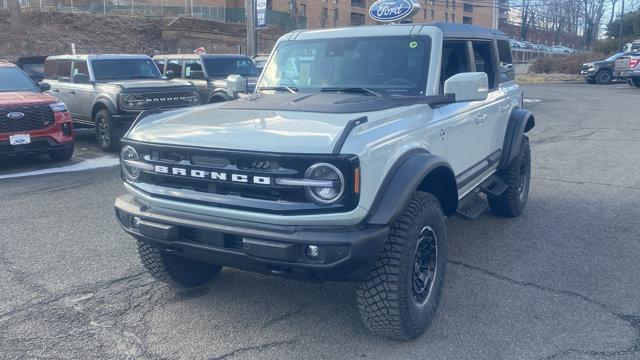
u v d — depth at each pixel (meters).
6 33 30.70
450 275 5.27
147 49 34.91
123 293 4.96
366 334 4.23
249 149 3.57
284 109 4.30
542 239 6.24
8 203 7.88
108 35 34.38
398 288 3.79
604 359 3.87
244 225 3.68
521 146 6.68
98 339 4.21
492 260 5.62
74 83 13.16
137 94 11.84
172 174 3.88
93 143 13.49
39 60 17.33
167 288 5.05
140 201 4.20
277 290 4.98
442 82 4.95
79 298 4.88
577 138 13.15
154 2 46.97
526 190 7.20
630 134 13.52
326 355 3.96
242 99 4.94
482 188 5.98
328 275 3.60
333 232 3.52
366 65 5.03
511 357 3.90
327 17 62.16
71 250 6.02
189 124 4.13
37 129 10.12
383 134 3.76
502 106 6.25
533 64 44.91
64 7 40.28
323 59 5.22
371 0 67.06
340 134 3.52
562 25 91.38
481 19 79.38
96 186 8.88
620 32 51.06
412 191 3.72
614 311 4.55
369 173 3.53
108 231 6.64
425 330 4.24
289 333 4.25
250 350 4.04
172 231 3.92
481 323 4.36
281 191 3.55
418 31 4.99
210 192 3.78
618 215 7.11
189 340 4.18
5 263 5.67
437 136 4.52
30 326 4.41
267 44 40.97
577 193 8.20
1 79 11.02
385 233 3.61
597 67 33.25
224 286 5.07
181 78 15.76
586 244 6.07
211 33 37.78
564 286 5.02
